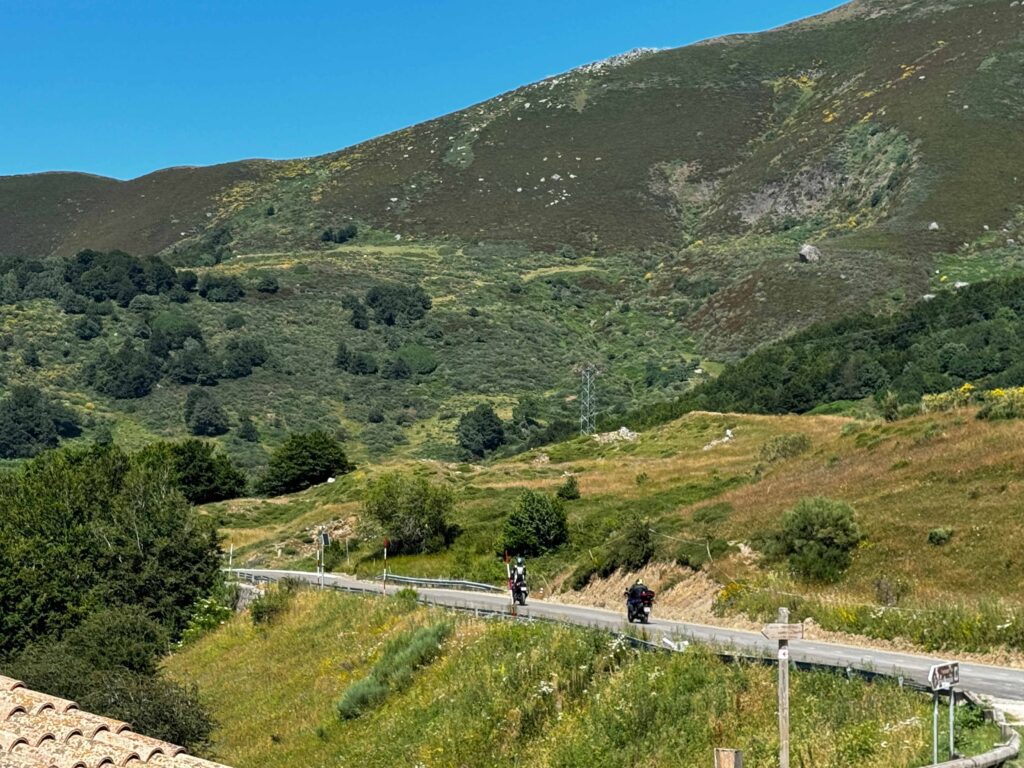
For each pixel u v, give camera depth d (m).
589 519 50.84
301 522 66.00
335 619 35.44
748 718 18.23
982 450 39.00
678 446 73.62
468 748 21.70
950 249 138.25
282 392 122.94
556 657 23.27
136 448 105.25
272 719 29.23
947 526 32.50
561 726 20.89
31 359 122.06
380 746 23.98
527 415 116.62
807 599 29.17
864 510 36.16
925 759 14.64
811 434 65.19
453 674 25.78
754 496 44.12
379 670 28.14
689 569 36.22
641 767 18.11
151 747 16.84
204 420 111.88
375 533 56.25
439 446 110.88
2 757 16.22
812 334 108.25
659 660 21.23
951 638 23.58
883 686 17.55
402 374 131.50
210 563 46.34
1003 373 79.19
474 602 35.62
